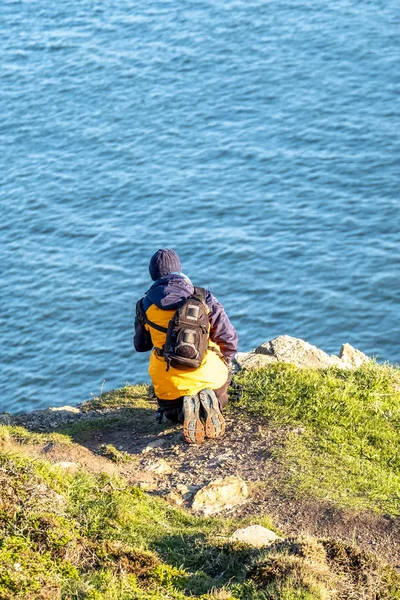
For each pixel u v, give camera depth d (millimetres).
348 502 6430
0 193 36938
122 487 6453
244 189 34875
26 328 28391
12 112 44469
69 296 29844
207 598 4770
